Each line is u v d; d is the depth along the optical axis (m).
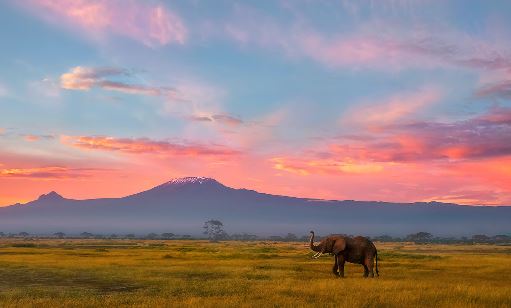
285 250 88.19
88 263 44.75
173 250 87.19
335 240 33.69
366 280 29.41
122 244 145.25
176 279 29.89
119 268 38.59
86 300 20.61
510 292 22.62
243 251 83.00
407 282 27.48
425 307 18.56
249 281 28.66
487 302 19.78
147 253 69.31
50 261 47.31
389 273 37.25
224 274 34.03
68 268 38.31
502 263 51.16
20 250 77.94
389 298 20.56
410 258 62.75
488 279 33.09
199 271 35.94
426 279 32.16
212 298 20.73
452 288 24.16
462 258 63.56
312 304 19.00
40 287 26.52
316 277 32.88
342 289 23.97
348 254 33.44
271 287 25.09
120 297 21.67
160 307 18.31
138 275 32.72
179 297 21.69
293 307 18.42
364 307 18.55
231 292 23.52
